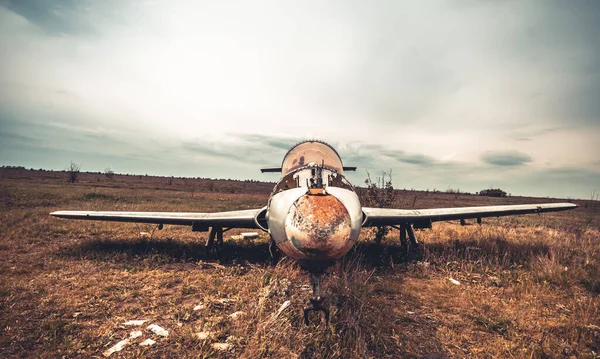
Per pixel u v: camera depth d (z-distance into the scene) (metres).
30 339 3.78
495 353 3.64
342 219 3.57
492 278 6.31
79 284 5.59
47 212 13.82
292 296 4.82
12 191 21.92
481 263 7.14
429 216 7.42
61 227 10.68
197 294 5.32
